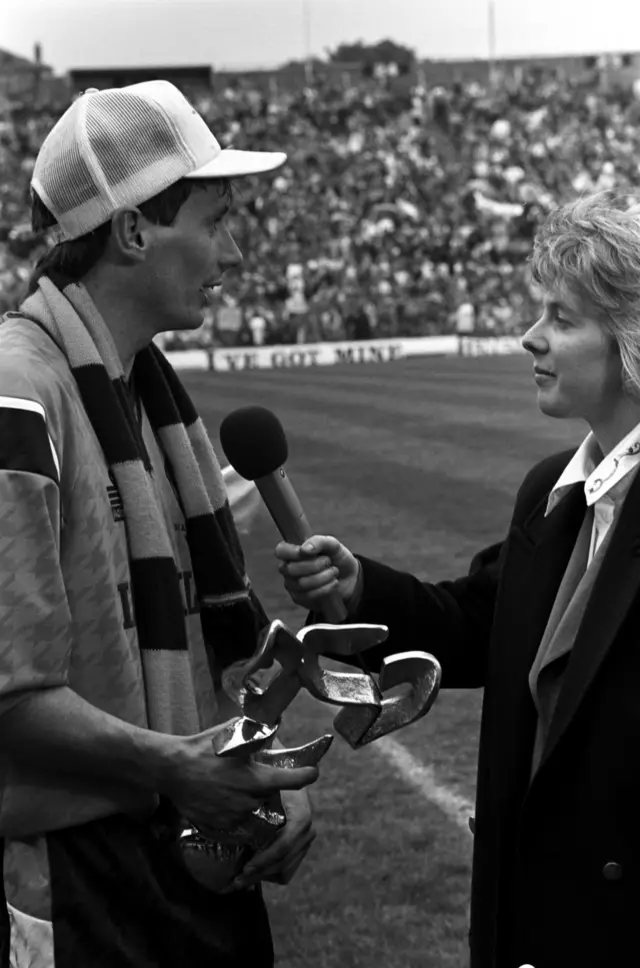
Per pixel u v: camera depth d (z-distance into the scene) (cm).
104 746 182
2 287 3184
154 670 195
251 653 223
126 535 195
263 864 208
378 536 980
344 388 2303
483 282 3403
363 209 3588
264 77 4481
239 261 214
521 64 4312
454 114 3950
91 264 200
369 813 454
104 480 193
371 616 231
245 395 2191
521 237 3556
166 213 199
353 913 380
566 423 1667
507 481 1226
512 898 198
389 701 199
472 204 3612
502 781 200
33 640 177
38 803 187
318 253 3459
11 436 179
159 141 196
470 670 242
